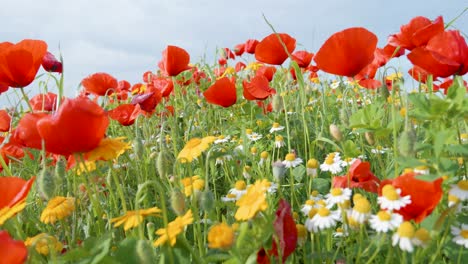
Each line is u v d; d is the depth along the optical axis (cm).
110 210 72
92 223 68
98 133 46
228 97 107
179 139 114
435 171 44
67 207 56
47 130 44
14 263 34
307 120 116
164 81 124
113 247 53
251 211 39
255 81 116
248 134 112
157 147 102
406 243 39
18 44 68
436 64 59
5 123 90
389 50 94
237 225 46
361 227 46
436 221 41
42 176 54
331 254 48
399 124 59
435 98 52
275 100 87
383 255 52
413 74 92
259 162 87
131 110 90
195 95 172
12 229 52
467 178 54
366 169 54
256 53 100
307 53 118
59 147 45
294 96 135
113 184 73
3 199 45
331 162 69
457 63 57
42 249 49
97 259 39
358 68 64
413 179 41
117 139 53
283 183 87
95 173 75
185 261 43
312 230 47
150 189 81
